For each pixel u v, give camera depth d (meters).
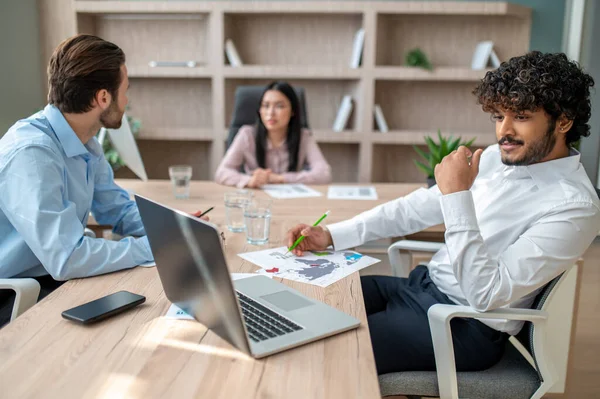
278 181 2.71
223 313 0.96
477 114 4.70
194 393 0.85
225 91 4.52
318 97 4.75
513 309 1.28
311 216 2.03
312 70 4.37
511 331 1.38
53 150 1.49
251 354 0.95
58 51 1.54
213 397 0.84
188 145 4.89
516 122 1.26
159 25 4.68
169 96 4.82
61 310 1.15
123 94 1.62
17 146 1.44
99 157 1.89
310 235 1.61
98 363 0.93
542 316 1.27
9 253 1.55
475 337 1.36
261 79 4.75
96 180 1.91
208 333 1.05
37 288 1.34
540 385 1.31
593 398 2.10
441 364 1.27
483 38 4.54
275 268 1.43
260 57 4.68
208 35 4.48
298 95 3.16
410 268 2.21
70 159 1.63
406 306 1.51
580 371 2.28
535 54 1.27
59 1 4.38
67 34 4.42
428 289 1.58
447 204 1.28
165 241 1.06
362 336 1.05
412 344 1.36
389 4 4.23
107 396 0.84
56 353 0.96
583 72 1.27
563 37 4.46
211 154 4.72
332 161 4.88
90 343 1.00
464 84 4.66
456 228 1.26
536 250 1.22
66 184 1.58
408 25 4.56
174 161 4.93
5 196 1.41
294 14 4.59
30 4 4.36
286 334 1.03
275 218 1.98
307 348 0.99
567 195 1.26
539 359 1.30
